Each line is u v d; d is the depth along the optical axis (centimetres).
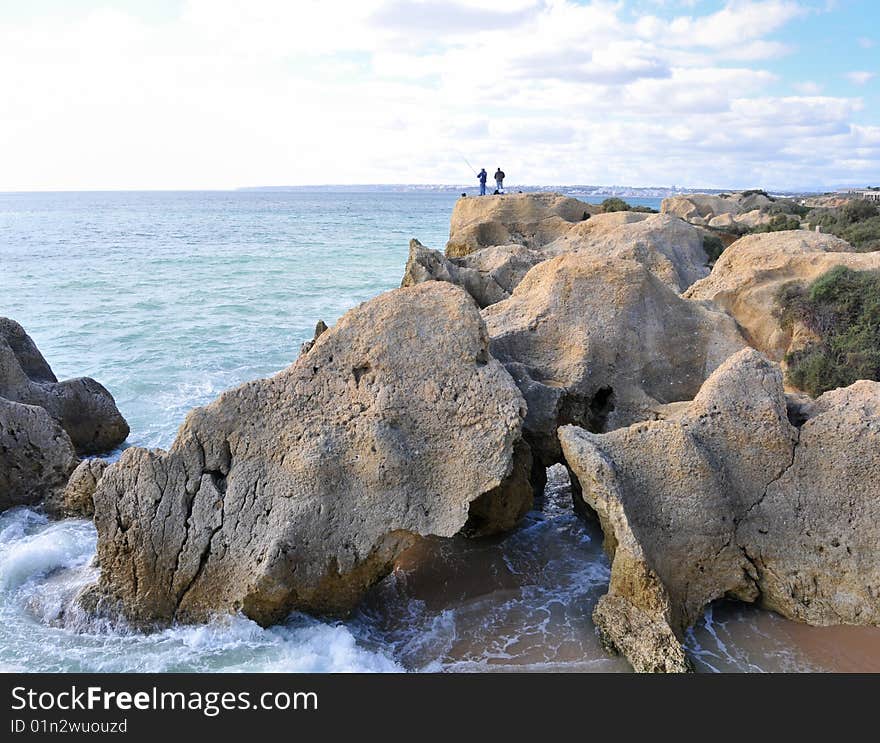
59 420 1400
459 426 928
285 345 2402
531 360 1217
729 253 2056
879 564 901
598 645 873
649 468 935
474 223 3544
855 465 934
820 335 1577
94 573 1008
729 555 927
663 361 1235
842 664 836
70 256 5006
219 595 905
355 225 9550
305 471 909
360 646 881
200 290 3491
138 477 940
